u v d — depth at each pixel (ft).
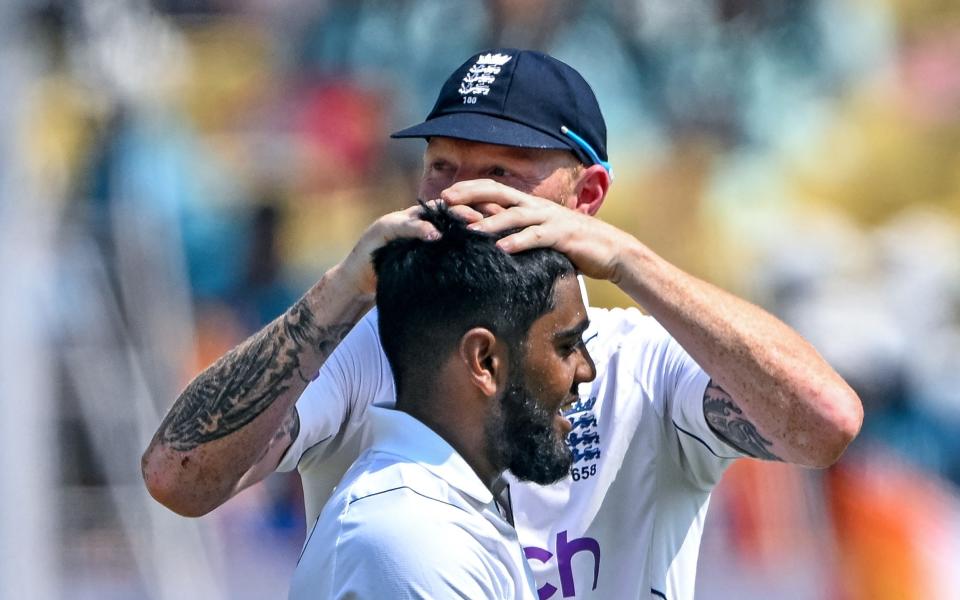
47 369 66.13
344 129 88.74
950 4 96.68
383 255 27.04
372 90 88.89
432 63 87.51
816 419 27.86
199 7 89.76
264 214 85.51
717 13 90.74
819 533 72.28
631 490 30.53
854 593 70.95
